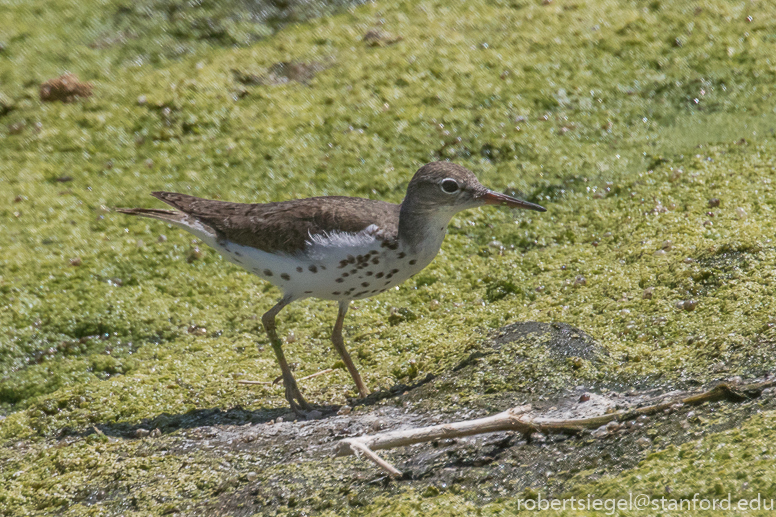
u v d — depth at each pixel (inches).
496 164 551.8
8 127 644.1
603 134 563.5
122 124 632.4
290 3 780.6
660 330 368.8
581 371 345.4
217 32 754.2
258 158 583.5
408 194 381.7
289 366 425.7
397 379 396.2
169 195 418.6
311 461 320.2
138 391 407.2
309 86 658.8
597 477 266.8
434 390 361.4
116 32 761.0
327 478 305.9
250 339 453.7
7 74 700.7
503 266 470.9
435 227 386.9
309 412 374.9
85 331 466.3
